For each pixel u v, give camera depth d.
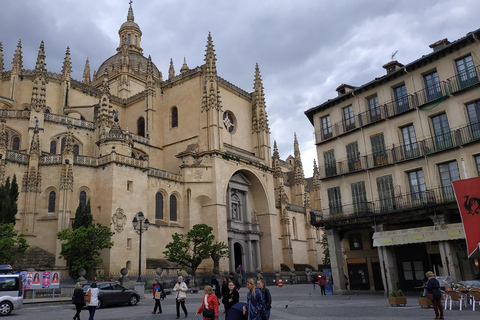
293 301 31.19
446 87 34.28
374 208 37.38
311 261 87.56
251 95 79.50
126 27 96.88
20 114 54.81
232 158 66.19
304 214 91.00
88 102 69.75
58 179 49.16
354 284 41.31
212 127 64.44
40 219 47.56
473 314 20.02
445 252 30.97
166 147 69.62
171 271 53.41
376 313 21.16
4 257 38.28
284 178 98.81
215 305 13.84
